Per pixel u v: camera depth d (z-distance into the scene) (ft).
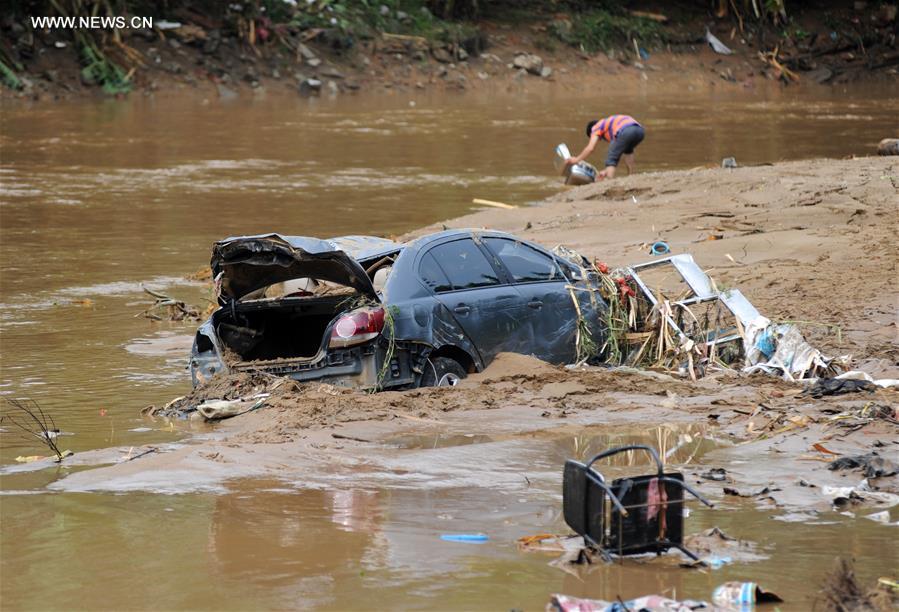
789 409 54.90
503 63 322.96
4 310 82.99
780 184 122.21
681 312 66.69
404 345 58.54
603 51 343.46
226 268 58.65
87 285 91.61
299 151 183.93
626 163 151.74
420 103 273.33
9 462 48.26
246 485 44.29
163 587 34.45
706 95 312.71
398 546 37.78
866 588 33.81
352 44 305.53
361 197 137.69
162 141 194.39
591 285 66.03
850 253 92.17
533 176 158.30
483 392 57.62
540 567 36.01
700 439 50.60
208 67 281.95
